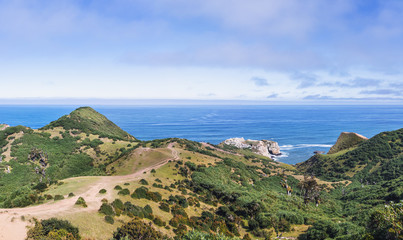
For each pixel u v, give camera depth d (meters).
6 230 29.47
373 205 82.19
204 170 97.31
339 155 183.88
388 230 29.02
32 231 29.44
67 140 143.38
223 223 54.94
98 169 111.56
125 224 36.66
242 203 68.25
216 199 75.56
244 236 51.50
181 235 42.25
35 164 110.56
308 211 78.31
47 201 47.91
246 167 143.25
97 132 163.50
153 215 46.25
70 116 182.50
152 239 34.12
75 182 68.06
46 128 155.38
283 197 88.31
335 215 78.69
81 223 35.22
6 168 102.56
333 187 131.75
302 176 148.38
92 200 48.97
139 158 112.81
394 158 151.50
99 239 33.09
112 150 140.12
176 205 56.38
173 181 82.19
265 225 57.78
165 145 147.62
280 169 168.12
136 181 72.44
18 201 44.19
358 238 37.47
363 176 147.62
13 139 129.12
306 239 51.44
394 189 87.06
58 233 29.92
